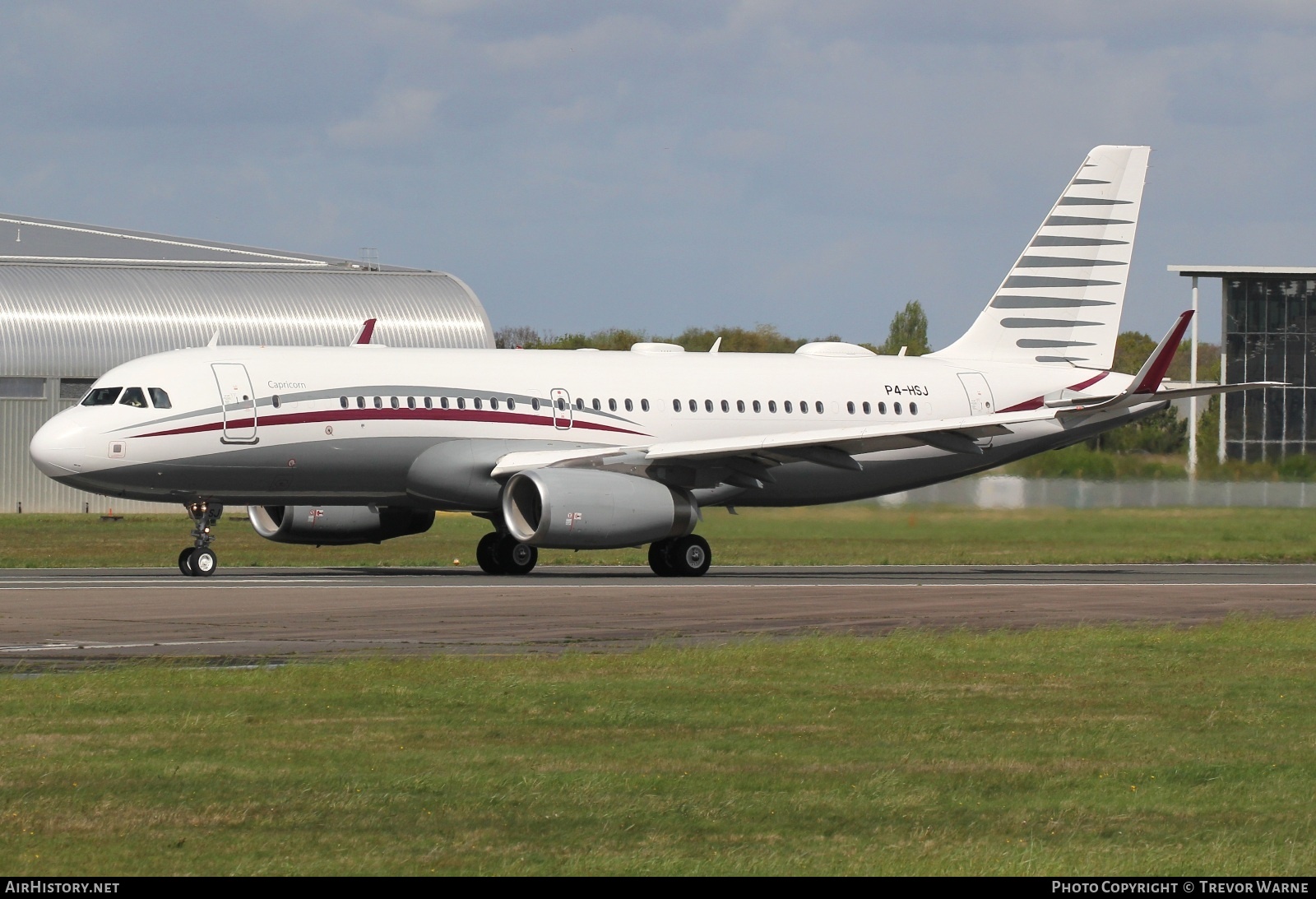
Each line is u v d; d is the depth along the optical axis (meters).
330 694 58.97
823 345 152.12
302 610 91.19
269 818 40.75
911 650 74.31
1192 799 44.00
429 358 131.50
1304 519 189.88
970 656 72.56
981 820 41.56
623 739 51.50
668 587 111.75
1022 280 156.38
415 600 98.69
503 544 131.25
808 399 144.25
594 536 122.50
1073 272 157.12
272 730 52.06
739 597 103.88
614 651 73.88
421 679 62.97
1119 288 158.00
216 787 43.84
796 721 55.16
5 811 41.06
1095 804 43.28
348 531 137.38
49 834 39.12
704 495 137.88
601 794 43.62
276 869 36.44
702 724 54.44
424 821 40.72
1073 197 157.50
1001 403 151.75
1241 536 180.75
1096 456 186.00
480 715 55.50
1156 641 79.06
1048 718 56.34
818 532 172.38
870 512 175.38
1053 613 96.44
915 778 46.25
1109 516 184.62
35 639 76.31
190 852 37.72
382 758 48.03
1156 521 185.38
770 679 64.50
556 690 60.56
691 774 46.31
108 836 39.03
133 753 48.09
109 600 96.62
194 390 121.62
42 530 189.75
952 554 162.75
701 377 141.25
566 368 136.12
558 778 45.41
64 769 45.62
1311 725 55.38
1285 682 65.50
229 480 122.88
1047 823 41.31
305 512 135.38
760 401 142.12
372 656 70.06
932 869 36.72
